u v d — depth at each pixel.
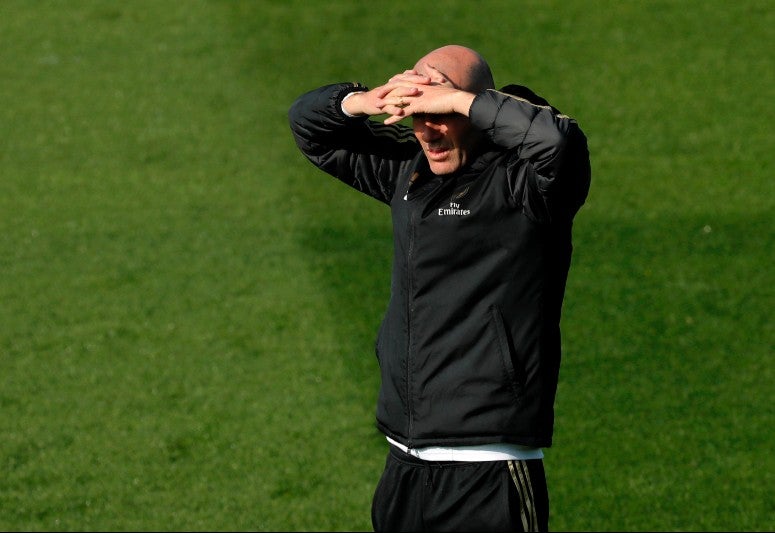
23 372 34.94
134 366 35.16
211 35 64.94
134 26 66.44
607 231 43.56
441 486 16.41
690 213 45.09
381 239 43.19
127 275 41.22
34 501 28.59
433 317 16.03
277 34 64.81
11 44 64.56
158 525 27.53
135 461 30.22
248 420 31.98
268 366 34.84
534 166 14.72
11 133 54.47
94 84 59.75
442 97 15.20
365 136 17.23
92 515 27.97
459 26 64.88
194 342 36.44
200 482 29.23
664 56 60.69
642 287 39.12
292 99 57.44
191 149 52.41
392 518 17.02
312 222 44.84
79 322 37.97
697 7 66.00
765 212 45.03
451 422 16.08
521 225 15.59
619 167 49.41
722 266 40.59
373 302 38.44
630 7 66.31
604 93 57.03
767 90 56.84
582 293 38.78
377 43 63.47
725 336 35.84
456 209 15.70
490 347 15.84
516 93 15.80
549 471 29.05
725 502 27.61
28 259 42.66
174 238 44.09
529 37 63.31
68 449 30.83
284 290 39.59
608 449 29.94
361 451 30.33
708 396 32.47
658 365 34.22
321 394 33.19
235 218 45.56
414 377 16.27
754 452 29.64
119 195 48.12
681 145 51.50
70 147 53.03
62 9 69.00
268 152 51.69
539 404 16.05
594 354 34.88
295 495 28.55
